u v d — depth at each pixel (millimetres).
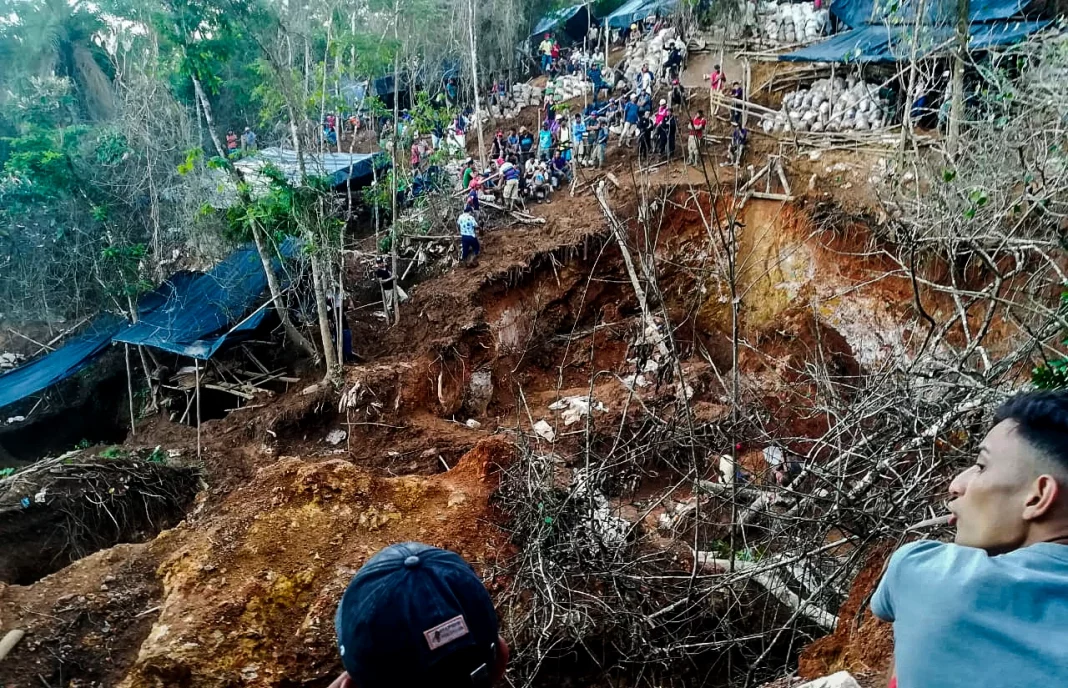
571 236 17734
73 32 20953
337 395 14062
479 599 1853
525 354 16891
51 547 10172
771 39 22797
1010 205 7797
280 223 13812
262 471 8344
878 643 4367
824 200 16469
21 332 19297
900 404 6207
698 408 13344
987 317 6672
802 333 16625
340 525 7559
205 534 7504
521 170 20734
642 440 11438
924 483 5723
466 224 17578
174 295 16984
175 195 17953
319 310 14273
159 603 7027
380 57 16484
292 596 6785
